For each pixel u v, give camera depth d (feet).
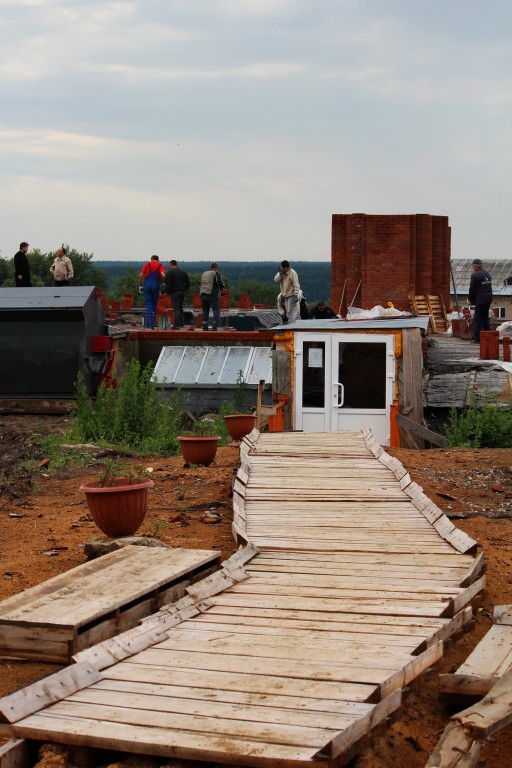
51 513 37.17
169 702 16.60
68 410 72.95
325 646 19.83
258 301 531.50
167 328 112.37
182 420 82.17
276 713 16.03
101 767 15.29
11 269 400.47
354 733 15.33
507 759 17.21
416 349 68.64
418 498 36.68
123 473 46.16
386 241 122.11
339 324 70.44
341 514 35.04
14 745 15.42
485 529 34.96
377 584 25.25
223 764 14.58
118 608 21.16
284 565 27.48
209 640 20.30
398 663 18.67
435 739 17.48
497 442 60.90
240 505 34.45
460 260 352.08
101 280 437.58
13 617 20.20
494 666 19.22
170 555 25.71
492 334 76.18
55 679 17.04
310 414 69.56
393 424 67.77
